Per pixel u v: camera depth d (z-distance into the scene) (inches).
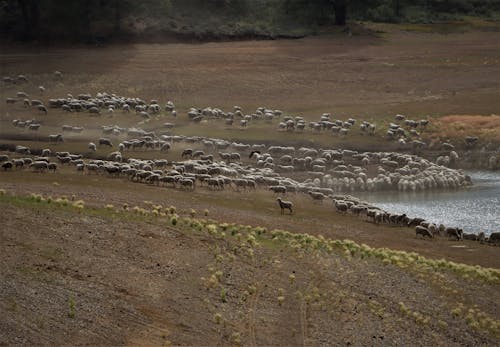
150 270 1973.4
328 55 6092.5
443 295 2016.5
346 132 4210.1
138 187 2992.1
